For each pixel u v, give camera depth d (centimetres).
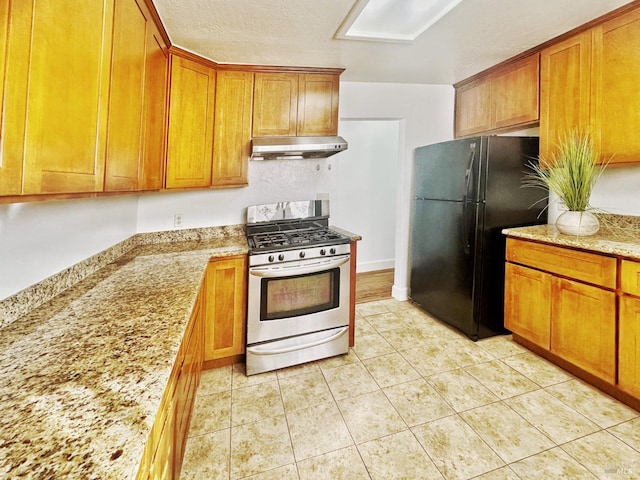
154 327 100
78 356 82
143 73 145
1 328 98
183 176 206
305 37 199
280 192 278
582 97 204
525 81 244
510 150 248
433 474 136
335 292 231
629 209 218
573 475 133
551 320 210
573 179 208
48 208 122
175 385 101
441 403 181
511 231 237
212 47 207
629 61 179
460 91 320
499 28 201
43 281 119
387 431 161
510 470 137
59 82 80
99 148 100
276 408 179
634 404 173
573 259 195
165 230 244
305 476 136
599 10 181
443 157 278
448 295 278
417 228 320
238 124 237
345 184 464
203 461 144
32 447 53
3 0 62
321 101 255
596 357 184
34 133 71
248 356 210
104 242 175
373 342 256
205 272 182
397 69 270
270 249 209
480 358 229
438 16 187
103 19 100
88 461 51
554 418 167
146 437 57
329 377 209
